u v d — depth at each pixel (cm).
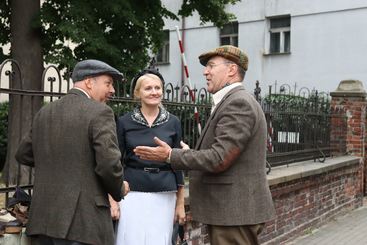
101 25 995
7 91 338
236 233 327
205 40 2014
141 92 351
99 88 299
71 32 844
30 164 309
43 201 284
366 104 977
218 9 1087
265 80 1878
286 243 652
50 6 900
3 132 1014
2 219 305
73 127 281
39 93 362
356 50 1673
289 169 689
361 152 950
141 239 342
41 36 931
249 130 317
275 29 1877
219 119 325
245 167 325
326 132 881
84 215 278
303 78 1789
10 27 994
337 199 840
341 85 962
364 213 886
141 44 1044
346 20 1691
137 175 345
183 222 372
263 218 328
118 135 349
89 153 281
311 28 1766
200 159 316
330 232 727
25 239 308
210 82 341
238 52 335
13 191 355
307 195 716
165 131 353
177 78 2083
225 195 324
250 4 1903
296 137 758
